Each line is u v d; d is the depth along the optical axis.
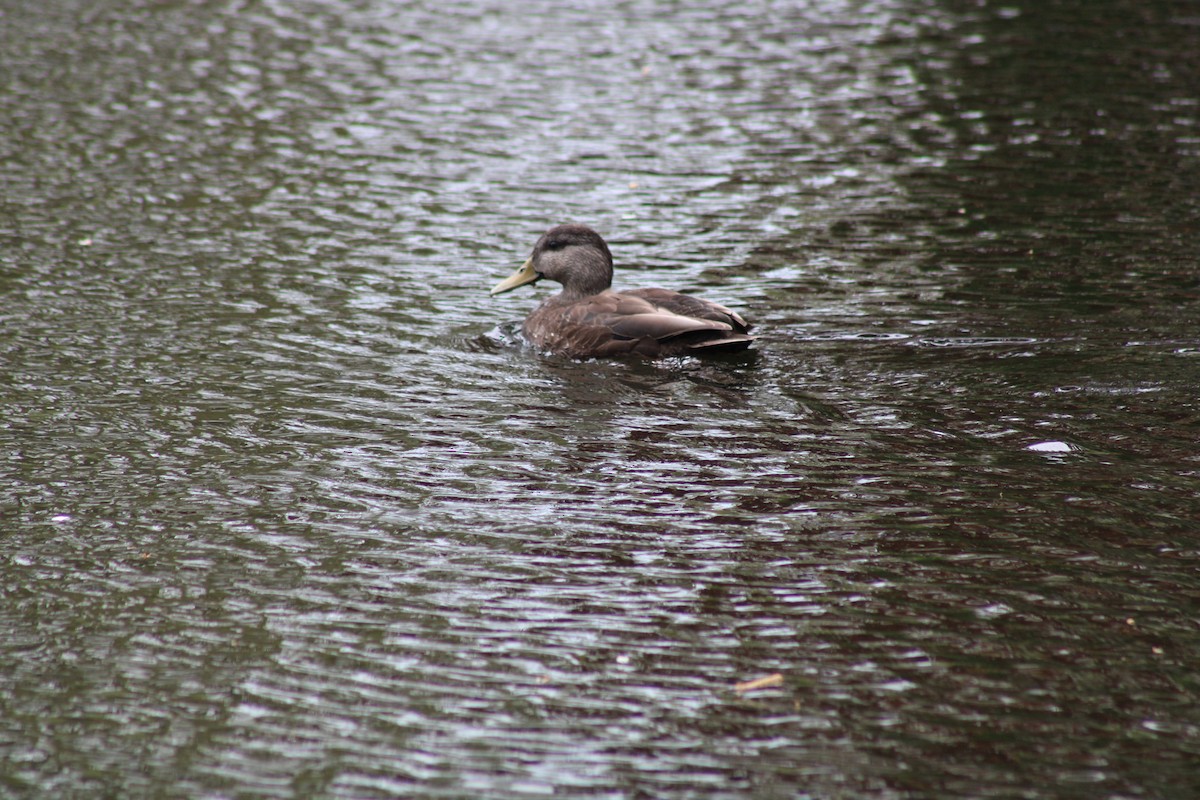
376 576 9.84
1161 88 28.95
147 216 20.69
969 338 15.30
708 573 9.84
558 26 36.72
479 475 11.72
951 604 9.33
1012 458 11.91
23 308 16.34
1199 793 7.30
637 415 13.20
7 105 27.28
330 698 8.29
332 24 36.31
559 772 7.55
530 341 15.69
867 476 11.58
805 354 14.93
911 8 39.25
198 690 8.38
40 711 8.16
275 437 12.58
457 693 8.33
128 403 13.39
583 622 9.16
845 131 26.20
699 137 25.88
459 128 26.44
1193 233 19.39
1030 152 24.34
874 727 7.93
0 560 10.03
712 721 8.01
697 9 39.44
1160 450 12.02
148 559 10.09
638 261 18.86
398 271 18.44
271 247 19.33
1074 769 7.52
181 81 29.77
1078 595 9.44
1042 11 38.12
